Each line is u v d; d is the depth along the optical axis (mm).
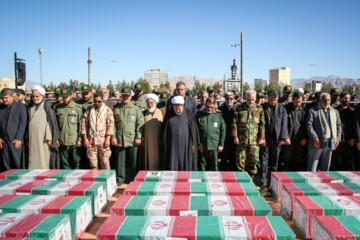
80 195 3412
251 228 2477
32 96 4945
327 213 2859
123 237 2367
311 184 3662
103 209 3738
